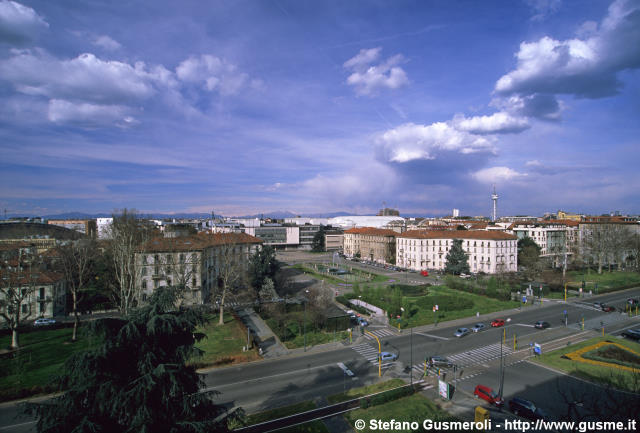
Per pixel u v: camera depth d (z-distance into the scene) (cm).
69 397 1684
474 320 6538
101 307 7162
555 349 5084
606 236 11325
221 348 5084
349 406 3462
